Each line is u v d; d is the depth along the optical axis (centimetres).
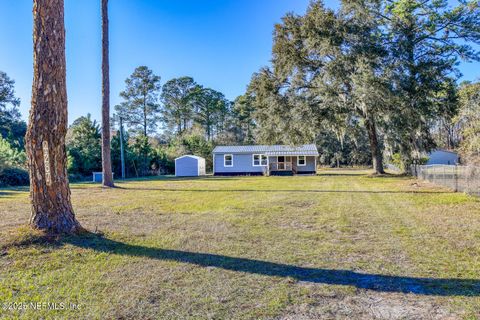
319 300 268
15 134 3459
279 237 482
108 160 1490
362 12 1700
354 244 440
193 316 240
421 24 1767
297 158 2753
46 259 376
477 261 361
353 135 2050
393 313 244
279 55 1950
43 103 461
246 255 394
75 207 800
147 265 358
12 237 431
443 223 568
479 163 1454
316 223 584
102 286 298
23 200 968
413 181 1518
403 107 1677
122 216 666
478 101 1658
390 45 1748
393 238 469
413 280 309
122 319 236
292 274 329
